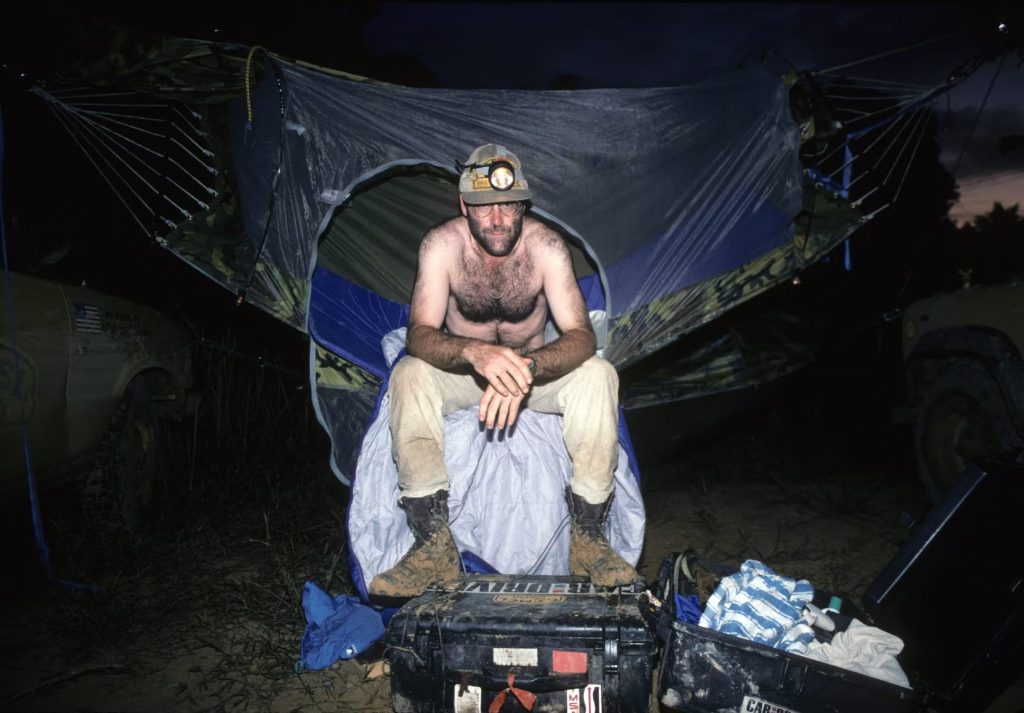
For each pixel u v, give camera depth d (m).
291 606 3.32
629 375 4.74
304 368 5.86
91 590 3.35
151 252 5.16
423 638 2.34
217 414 5.42
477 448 3.29
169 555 3.87
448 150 3.46
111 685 2.77
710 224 3.66
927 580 2.70
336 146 3.38
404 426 2.87
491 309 3.27
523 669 2.31
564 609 2.39
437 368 2.99
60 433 3.35
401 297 4.12
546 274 3.21
